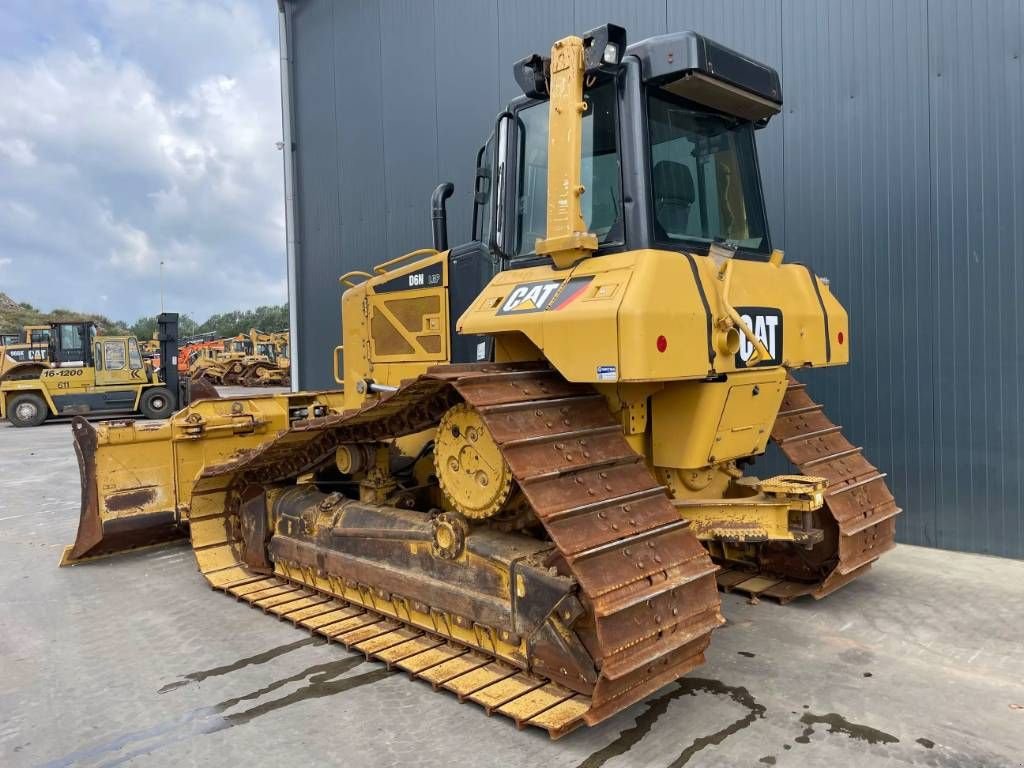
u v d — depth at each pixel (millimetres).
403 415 4195
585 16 7562
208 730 3301
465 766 2979
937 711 3389
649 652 3029
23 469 11016
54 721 3410
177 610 4852
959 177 5504
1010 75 5262
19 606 4961
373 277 5633
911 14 5645
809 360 4156
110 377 19484
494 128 4172
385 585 4246
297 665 3973
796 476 3984
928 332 5691
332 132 10812
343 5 10406
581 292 3350
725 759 3010
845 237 6035
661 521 3307
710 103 3986
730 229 4160
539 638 3381
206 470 5414
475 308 3834
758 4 6367
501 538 3707
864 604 4715
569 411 3467
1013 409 5359
